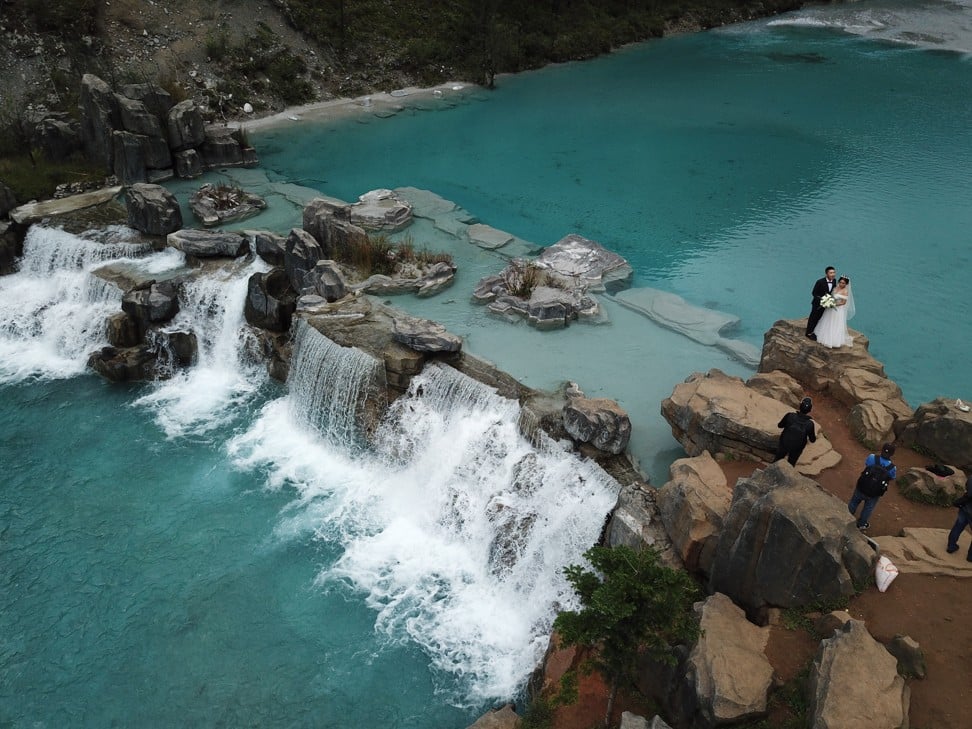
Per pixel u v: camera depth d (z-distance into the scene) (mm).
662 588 12469
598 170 38438
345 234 28453
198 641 18453
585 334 24484
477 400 21797
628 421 18906
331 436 24312
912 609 13617
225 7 48844
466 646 18234
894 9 73625
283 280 27641
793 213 33375
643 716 14266
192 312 27984
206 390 27141
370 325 24516
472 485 21000
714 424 17328
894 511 16219
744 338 24328
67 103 40938
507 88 52188
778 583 14016
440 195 35438
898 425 18125
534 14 59500
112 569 20359
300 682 17438
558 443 19734
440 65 52844
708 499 15688
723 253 29984
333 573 20203
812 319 19953
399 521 21828
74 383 27578
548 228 32188
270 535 21391
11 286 31234
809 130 43375
